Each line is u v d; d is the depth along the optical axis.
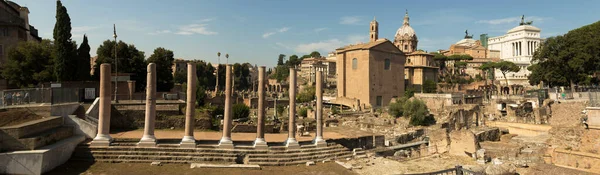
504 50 172.50
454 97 78.19
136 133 33.62
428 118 62.56
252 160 28.70
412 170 28.45
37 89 30.83
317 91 33.59
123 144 28.92
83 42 55.41
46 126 27.58
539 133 50.97
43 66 53.69
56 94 31.03
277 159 29.09
